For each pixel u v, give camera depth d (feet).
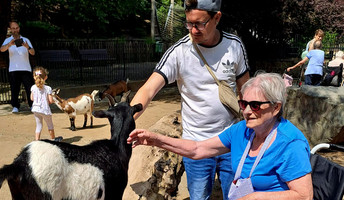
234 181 7.11
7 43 28.99
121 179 9.08
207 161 9.45
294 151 6.25
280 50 53.52
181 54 9.10
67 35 67.92
